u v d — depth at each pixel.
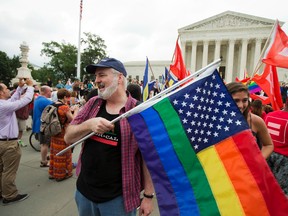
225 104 1.83
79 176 2.05
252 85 5.95
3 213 3.37
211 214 1.67
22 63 13.88
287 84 16.92
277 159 3.07
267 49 3.52
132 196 1.85
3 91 3.62
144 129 1.77
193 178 1.73
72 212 3.46
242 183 1.71
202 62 50.56
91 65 1.87
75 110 4.84
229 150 1.77
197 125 1.81
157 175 1.73
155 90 9.87
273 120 3.16
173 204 1.69
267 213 1.67
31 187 4.25
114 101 1.99
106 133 1.87
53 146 4.53
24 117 6.82
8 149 3.53
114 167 1.85
